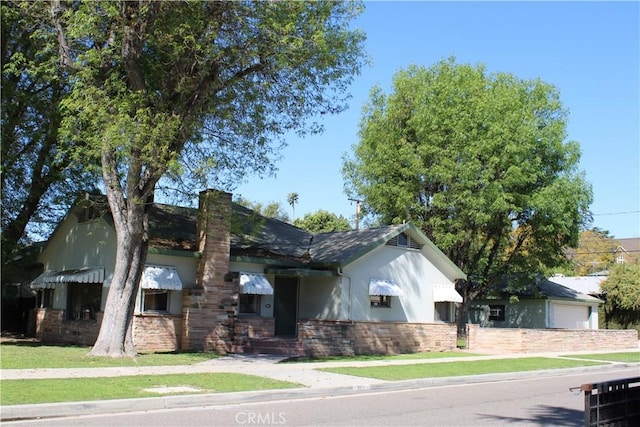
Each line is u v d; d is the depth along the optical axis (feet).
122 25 57.52
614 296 138.92
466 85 103.40
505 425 35.45
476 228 105.81
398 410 39.60
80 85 56.59
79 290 81.87
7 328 104.37
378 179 109.09
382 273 85.10
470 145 98.63
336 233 95.40
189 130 61.00
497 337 92.84
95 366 53.36
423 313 89.45
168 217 84.07
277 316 82.64
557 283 141.79
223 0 57.16
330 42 62.28
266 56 60.95
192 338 71.87
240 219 77.15
